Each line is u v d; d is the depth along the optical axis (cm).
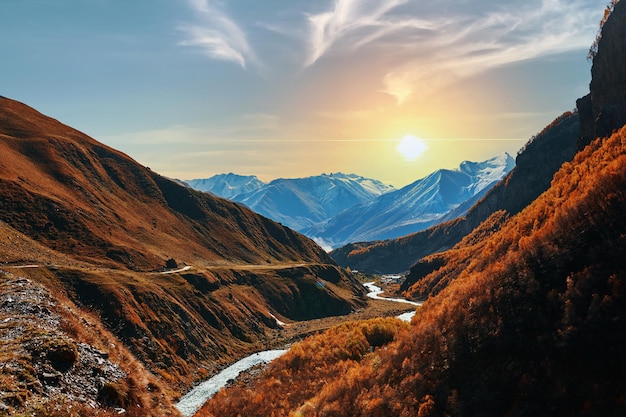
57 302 2942
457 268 17875
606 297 2977
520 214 7044
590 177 4603
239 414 4881
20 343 1988
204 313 10181
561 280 3453
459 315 3972
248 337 10675
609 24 9656
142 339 7338
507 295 3662
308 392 5009
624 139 5088
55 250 9662
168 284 10281
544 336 3103
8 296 2741
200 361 8312
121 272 9306
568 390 2748
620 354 2714
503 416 2878
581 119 10350
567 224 3888
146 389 2352
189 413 5828
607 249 3344
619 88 8919
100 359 2267
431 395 3344
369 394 3891
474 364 3372
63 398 1739
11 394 1536
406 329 5603
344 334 7069
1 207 9944
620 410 2522
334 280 19312
